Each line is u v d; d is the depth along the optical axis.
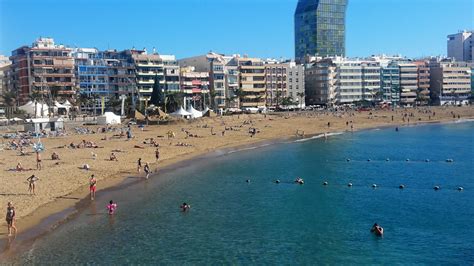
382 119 193.88
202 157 89.44
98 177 65.38
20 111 169.38
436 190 59.91
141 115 161.62
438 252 37.84
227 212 49.75
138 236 41.47
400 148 105.12
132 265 35.06
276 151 100.81
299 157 91.44
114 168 72.50
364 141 121.56
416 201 54.16
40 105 154.88
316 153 97.56
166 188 61.25
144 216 47.72
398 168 77.50
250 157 91.06
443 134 139.62
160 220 46.44
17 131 130.12
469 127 166.12
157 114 161.50
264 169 76.81
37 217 45.22
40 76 194.88
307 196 57.34
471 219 46.41
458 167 77.75
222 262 35.81
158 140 110.31
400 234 42.16
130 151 90.69
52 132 123.38
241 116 184.00
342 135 138.88
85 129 133.25
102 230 42.81
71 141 106.94
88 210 49.12
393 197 56.34
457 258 36.62
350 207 51.75
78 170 68.44
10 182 58.53
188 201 54.44
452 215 47.97
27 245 38.31
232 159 88.06
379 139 126.81
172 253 37.53
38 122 129.25
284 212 49.78
